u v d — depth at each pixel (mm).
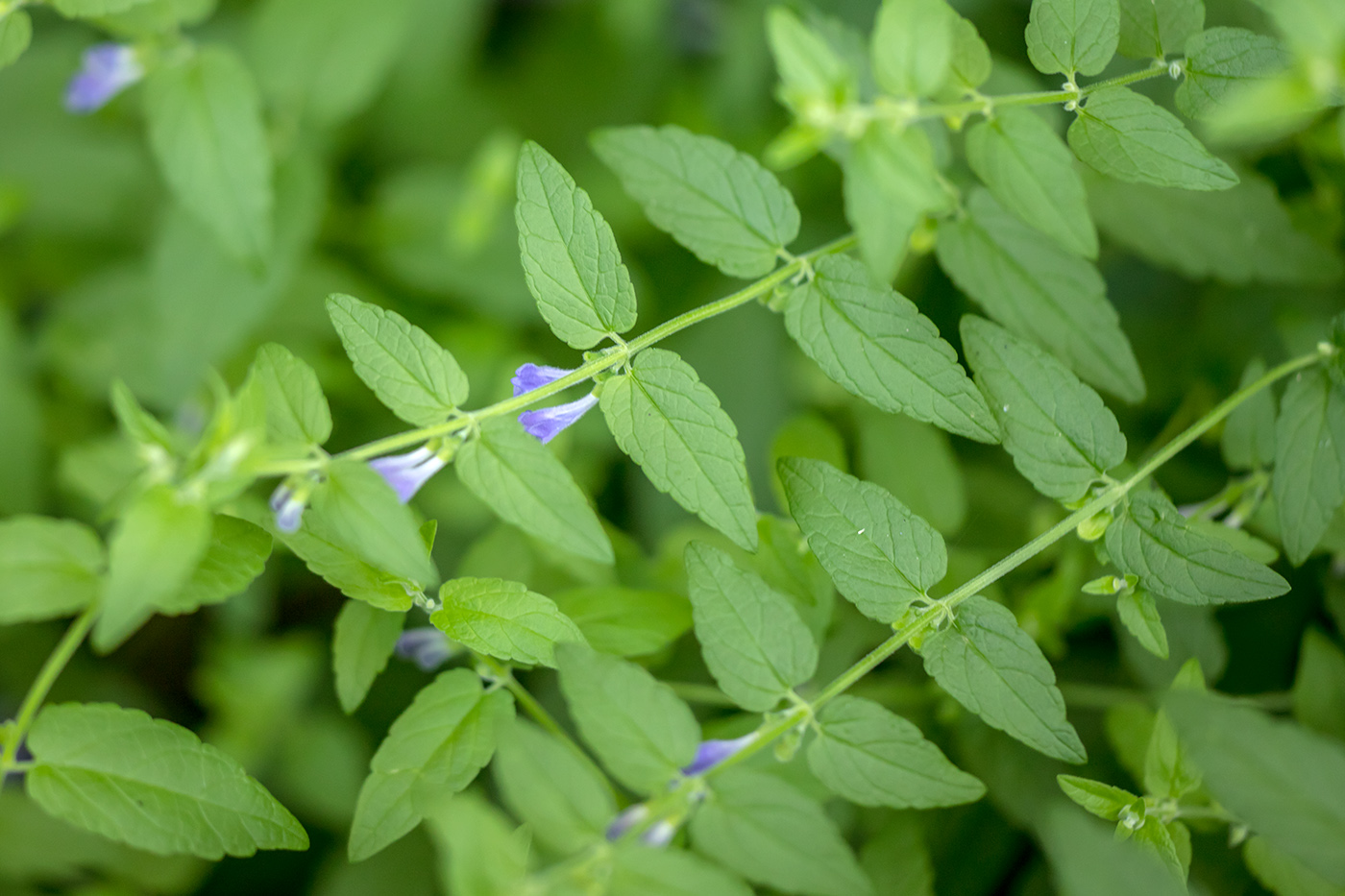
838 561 582
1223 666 645
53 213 734
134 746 571
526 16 791
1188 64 589
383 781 581
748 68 742
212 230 663
